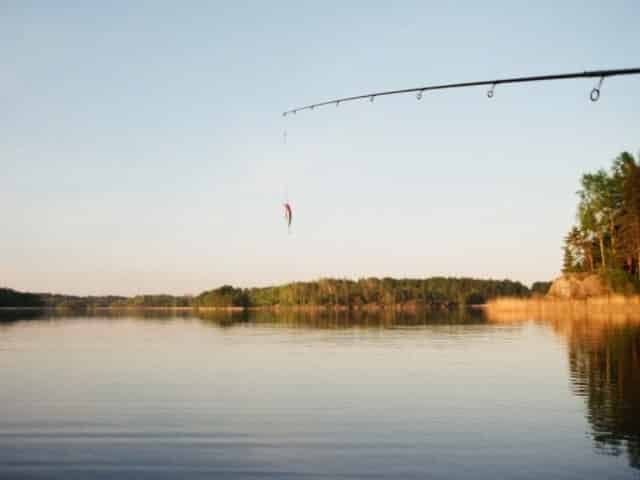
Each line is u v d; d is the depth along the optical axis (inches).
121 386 689.0
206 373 793.6
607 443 428.1
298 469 377.1
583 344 1101.7
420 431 467.8
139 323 2445.9
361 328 1866.4
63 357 1006.4
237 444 434.6
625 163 2783.0
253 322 2527.1
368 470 373.4
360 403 578.6
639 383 671.1
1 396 629.9
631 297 2472.9
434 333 1535.4
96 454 413.7
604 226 2938.0
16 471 378.9
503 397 601.0
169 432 471.5
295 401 591.8
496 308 3179.1
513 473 365.1
